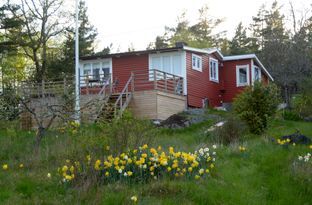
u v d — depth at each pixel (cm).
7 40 4166
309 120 2847
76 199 983
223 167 1216
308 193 1075
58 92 2433
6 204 977
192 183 1063
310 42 4231
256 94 1994
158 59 3036
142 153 1147
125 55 3088
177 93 2786
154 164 1093
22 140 1720
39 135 1555
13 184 1100
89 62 3209
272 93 2031
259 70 3641
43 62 4009
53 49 4438
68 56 4312
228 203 999
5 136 1814
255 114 1928
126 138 1214
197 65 3155
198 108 2992
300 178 1137
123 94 2627
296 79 3609
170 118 2458
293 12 4872
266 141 1564
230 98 3481
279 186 1110
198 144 1566
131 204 950
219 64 3516
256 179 1155
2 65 4512
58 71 4241
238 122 1717
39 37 4009
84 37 4684
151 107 2553
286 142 1498
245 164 1275
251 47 6512
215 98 3397
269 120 1991
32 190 1062
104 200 968
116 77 3116
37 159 1348
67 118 1658
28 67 4681
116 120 1323
